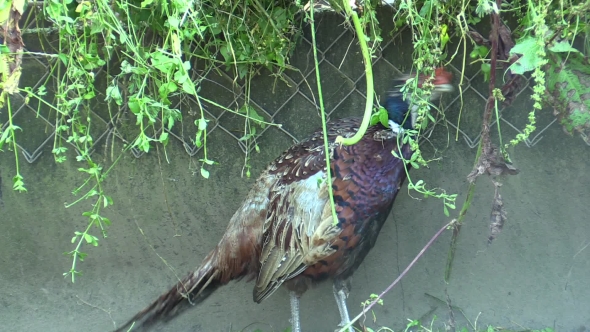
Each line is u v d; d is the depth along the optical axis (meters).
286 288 2.43
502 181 2.68
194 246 2.69
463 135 2.63
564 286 2.77
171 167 2.62
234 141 2.62
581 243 2.73
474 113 2.62
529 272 2.76
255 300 2.42
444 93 2.43
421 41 1.92
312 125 2.63
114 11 1.96
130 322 2.56
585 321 2.79
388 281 2.77
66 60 1.92
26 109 2.51
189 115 2.57
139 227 2.65
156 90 2.22
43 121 2.52
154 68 1.92
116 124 2.52
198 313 2.74
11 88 1.58
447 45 2.52
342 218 2.19
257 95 2.59
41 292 2.67
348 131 2.30
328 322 2.79
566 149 2.66
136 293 2.71
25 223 2.60
